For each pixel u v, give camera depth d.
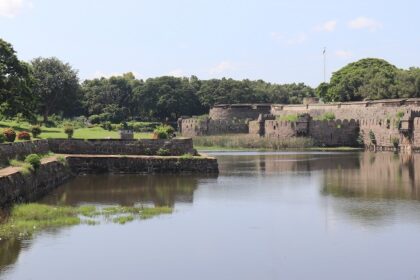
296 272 34.16
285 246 39.38
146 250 38.06
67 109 187.88
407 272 34.09
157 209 50.97
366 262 35.91
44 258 35.97
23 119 118.94
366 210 51.50
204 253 37.62
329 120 162.38
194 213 49.91
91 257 36.38
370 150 147.38
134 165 78.19
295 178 76.12
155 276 33.31
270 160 109.88
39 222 44.56
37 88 145.88
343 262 35.97
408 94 178.50
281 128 167.00
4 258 35.78
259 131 174.00
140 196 58.62
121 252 37.53
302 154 130.25
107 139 82.19
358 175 79.88
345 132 161.00
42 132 103.56
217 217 48.25
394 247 39.06
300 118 163.50
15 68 94.88
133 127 180.25
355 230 43.81
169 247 38.91
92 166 77.31
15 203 49.03
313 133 162.12
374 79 191.12
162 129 92.56
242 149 153.00
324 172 84.81
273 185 68.31
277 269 34.66
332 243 40.16
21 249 37.66
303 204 54.69
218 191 62.75
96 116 192.50
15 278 32.47
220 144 162.00
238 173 82.44
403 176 77.88
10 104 94.12
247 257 36.91
